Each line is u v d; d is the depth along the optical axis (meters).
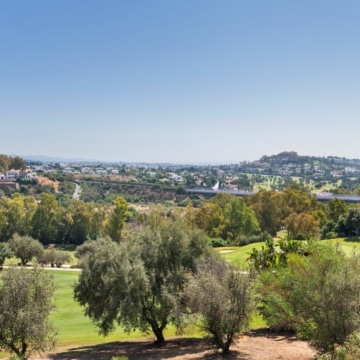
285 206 104.06
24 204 139.25
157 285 23.42
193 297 18.36
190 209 107.88
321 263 13.84
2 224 118.06
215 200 124.81
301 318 14.52
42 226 119.62
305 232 84.50
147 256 23.94
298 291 13.86
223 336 19.05
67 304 38.75
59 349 23.89
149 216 95.88
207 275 18.72
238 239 89.75
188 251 24.67
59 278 58.31
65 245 119.81
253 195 117.44
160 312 23.17
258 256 27.19
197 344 22.55
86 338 27.67
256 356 17.39
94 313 24.42
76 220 119.94
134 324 22.84
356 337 10.80
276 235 103.75
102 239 26.83
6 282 18.53
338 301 12.79
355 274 13.02
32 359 20.75
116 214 97.12
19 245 79.25
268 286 18.42
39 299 19.06
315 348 14.01
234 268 19.17
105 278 22.88
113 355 20.73
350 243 68.81
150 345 23.53
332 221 90.31
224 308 17.62
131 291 22.45
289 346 19.23
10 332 18.03
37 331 18.17
